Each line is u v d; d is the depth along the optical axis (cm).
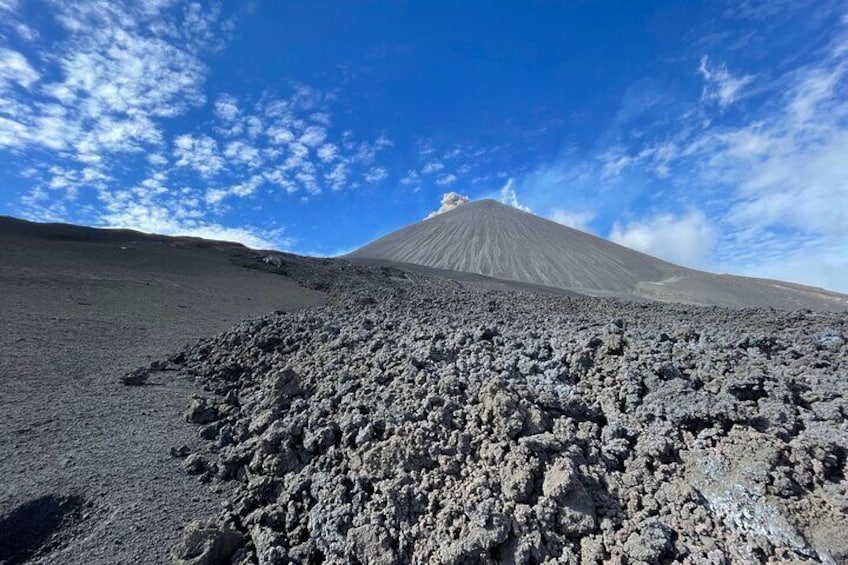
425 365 643
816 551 336
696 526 361
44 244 2147
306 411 546
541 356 672
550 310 1819
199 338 941
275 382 612
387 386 586
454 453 445
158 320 1068
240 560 372
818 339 816
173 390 668
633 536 348
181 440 534
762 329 1138
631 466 434
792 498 371
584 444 457
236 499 443
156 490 440
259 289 1928
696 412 471
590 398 553
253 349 807
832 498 367
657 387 536
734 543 347
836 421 465
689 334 794
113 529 384
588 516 369
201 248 3152
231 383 704
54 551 360
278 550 368
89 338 847
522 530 356
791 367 643
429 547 354
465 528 357
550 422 495
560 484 381
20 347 741
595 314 1602
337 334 866
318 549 379
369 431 473
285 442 491
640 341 702
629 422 496
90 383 649
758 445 414
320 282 2531
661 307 2048
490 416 475
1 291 1112
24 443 477
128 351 806
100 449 489
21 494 400
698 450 433
